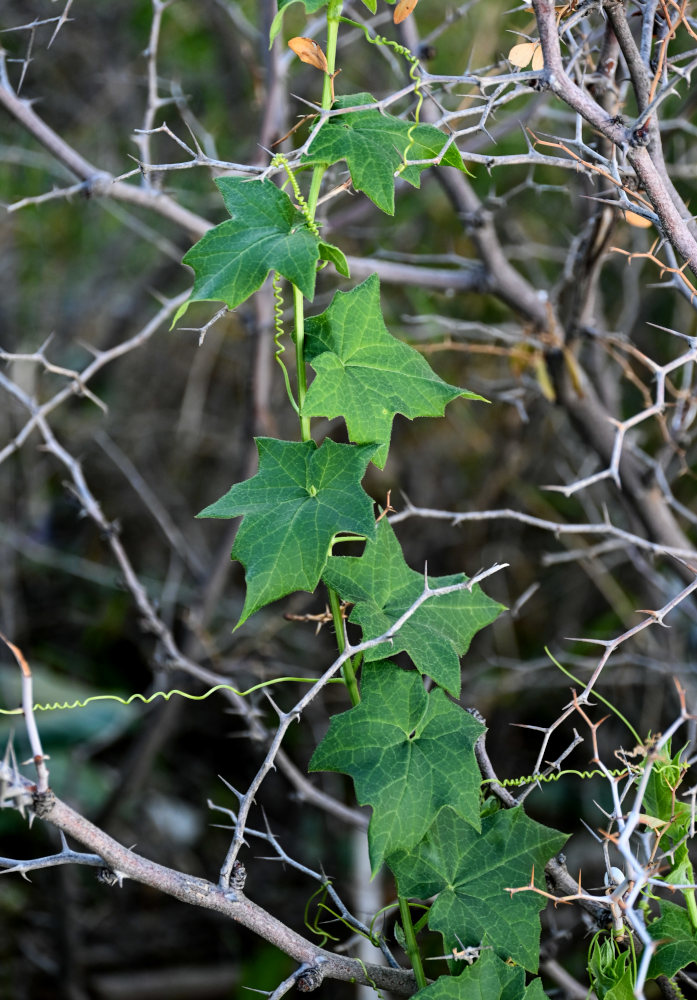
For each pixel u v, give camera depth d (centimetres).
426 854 96
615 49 107
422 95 97
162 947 177
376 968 95
